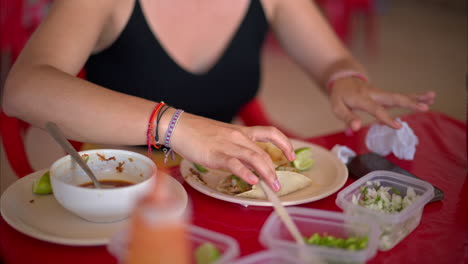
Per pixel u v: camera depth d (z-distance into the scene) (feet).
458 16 21.79
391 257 2.46
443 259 2.46
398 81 13.52
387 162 3.50
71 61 3.59
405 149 3.69
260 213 2.88
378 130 3.82
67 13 3.76
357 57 15.79
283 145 2.95
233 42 4.94
